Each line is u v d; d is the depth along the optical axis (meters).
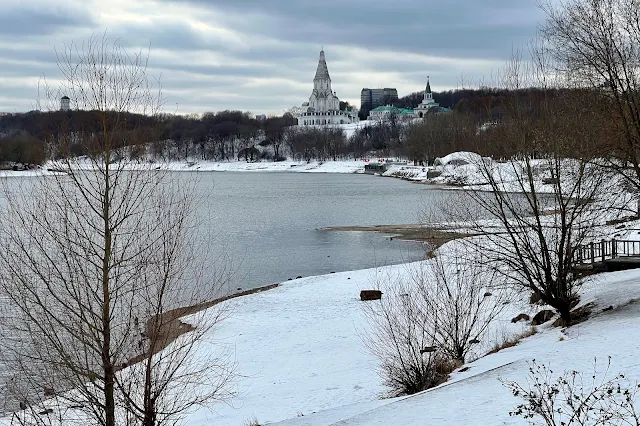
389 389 17.39
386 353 19.16
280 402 17.16
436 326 18.22
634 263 25.86
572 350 15.30
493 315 21.17
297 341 23.72
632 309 19.70
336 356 21.36
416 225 61.28
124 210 12.59
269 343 23.55
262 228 61.75
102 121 12.27
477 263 23.94
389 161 186.25
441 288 19.62
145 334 13.61
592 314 20.48
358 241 52.38
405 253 45.53
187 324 17.27
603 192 20.48
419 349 18.17
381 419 12.14
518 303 24.69
